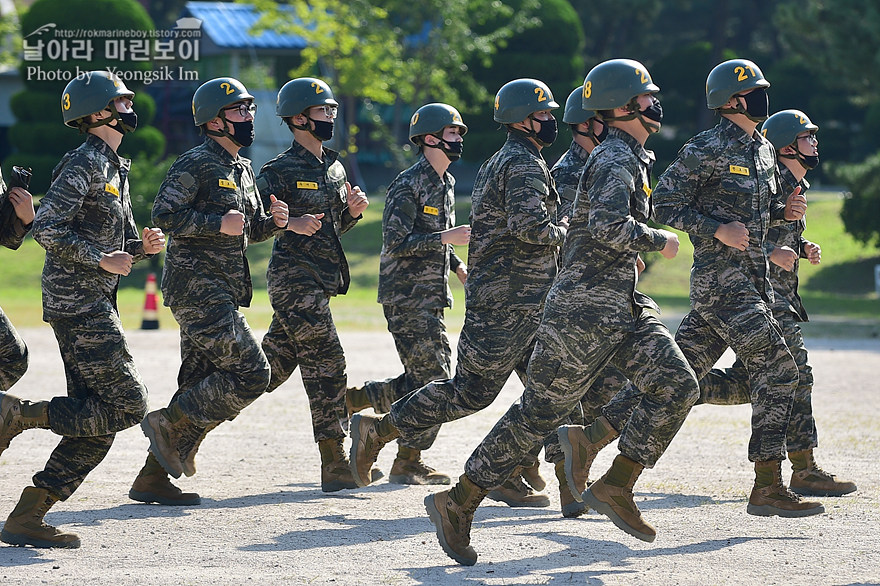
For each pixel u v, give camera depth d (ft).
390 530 56.03
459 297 225.56
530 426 49.52
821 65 280.92
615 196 48.39
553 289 50.65
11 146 380.17
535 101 57.77
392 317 69.05
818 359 144.56
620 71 50.42
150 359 134.92
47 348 144.87
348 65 327.06
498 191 57.72
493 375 57.67
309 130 68.13
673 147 392.06
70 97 53.72
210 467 73.87
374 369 127.44
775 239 67.72
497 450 49.19
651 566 49.01
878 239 277.64
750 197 59.47
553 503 64.95
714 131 60.34
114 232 54.44
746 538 54.60
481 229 58.34
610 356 50.16
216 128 62.34
